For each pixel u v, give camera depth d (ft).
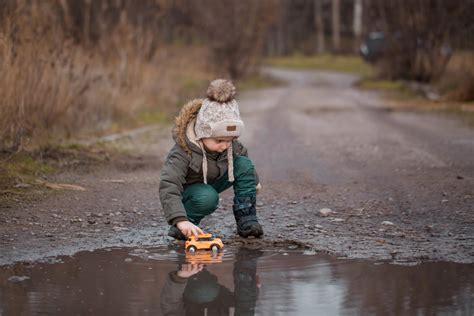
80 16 51.44
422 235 19.42
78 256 17.54
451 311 13.15
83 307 13.57
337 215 22.21
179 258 17.37
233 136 17.90
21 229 20.25
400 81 96.48
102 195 25.21
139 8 60.54
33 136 33.24
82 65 42.65
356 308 13.41
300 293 14.38
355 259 17.08
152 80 57.72
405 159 33.22
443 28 87.56
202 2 105.70
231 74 110.52
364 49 140.67
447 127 46.42
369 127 48.26
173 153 18.49
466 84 65.46
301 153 36.58
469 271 15.92
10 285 15.01
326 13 261.24
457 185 26.25
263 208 23.38
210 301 13.93
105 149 35.53
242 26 109.70
